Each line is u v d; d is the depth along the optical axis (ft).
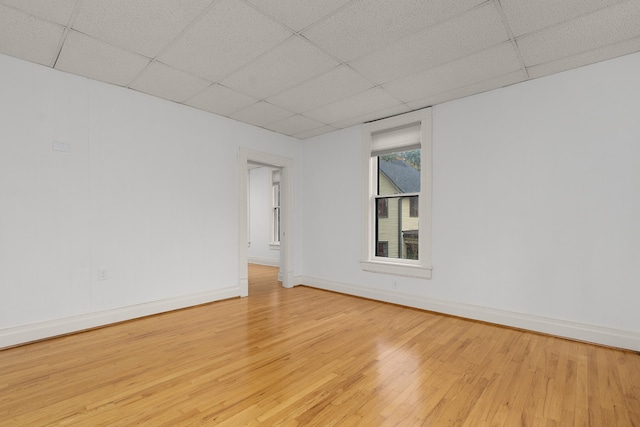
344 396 6.09
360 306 12.75
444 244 11.72
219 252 13.48
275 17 7.10
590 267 8.92
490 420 5.36
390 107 12.43
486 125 10.84
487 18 7.03
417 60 8.92
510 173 10.32
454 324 10.50
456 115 11.54
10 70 8.66
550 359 7.78
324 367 7.32
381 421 5.33
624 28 7.29
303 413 5.54
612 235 8.63
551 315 9.48
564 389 6.36
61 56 8.71
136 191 11.07
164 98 11.75
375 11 6.86
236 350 8.28
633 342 8.23
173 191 12.05
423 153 12.26
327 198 15.96
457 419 5.39
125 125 10.83
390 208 13.91
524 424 5.26
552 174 9.57
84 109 9.96
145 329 9.90
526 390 6.33
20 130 8.79
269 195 24.25
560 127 9.45
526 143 10.03
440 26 7.36
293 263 16.75
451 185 11.60
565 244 9.32
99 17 7.07
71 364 7.41
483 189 10.86
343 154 15.30
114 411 5.57
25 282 8.80
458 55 8.61
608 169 8.71
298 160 17.13
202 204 12.94
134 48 8.37
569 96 9.31
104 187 10.33
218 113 13.32
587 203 9.00
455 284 11.42
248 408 5.68
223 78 10.12
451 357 7.89
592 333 8.79
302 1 6.56
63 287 9.45
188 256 12.45
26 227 8.86
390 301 13.20
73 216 9.68
